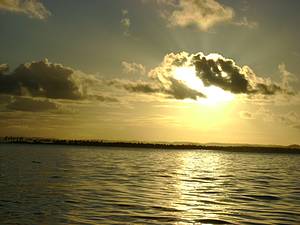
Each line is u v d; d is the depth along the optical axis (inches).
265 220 1154.7
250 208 1346.0
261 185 2079.2
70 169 2832.2
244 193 1727.4
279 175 2822.3
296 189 1913.1
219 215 1216.8
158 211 1254.9
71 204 1342.3
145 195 1592.0
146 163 4008.4
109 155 6028.5
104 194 1589.6
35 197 1483.8
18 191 1640.0
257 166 4116.6
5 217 1127.0
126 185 1916.8
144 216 1175.0
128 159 4820.4
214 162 4854.8
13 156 4785.9
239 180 2341.3
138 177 2337.6
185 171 3014.3
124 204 1363.2
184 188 1863.9
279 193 1744.6
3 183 1910.7
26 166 3078.2
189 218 1164.5
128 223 1079.6
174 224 1084.5
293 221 1144.8
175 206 1353.3
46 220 1098.1
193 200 1496.1
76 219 1115.3
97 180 2101.4
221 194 1684.3
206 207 1350.9
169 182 2107.5
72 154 5935.0
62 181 2017.7
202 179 2351.1
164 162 4375.0
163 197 1551.4
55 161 3863.2
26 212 1198.3
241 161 5447.8
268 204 1435.8
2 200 1407.5
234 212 1269.7
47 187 1776.6
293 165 4507.9
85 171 2674.7
